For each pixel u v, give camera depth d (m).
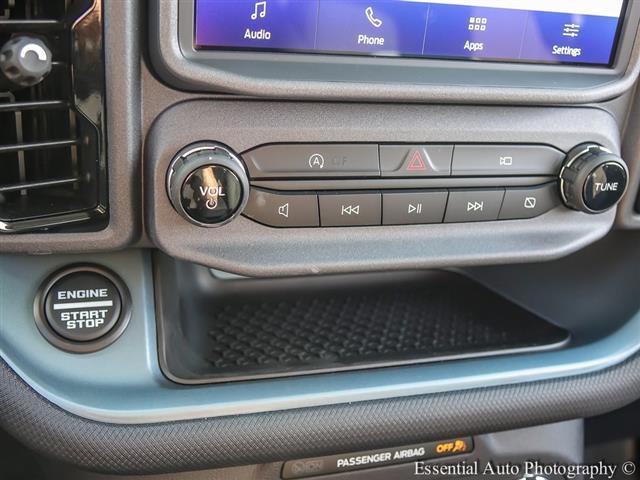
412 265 0.72
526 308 0.96
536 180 0.74
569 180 0.74
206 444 0.69
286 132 0.65
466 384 0.77
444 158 0.71
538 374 0.80
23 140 0.63
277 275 0.69
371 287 0.99
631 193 0.79
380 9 0.65
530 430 0.89
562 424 0.91
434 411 0.75
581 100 0.72
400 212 0.71
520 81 0.70
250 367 0.76
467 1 0.67
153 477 0.78
